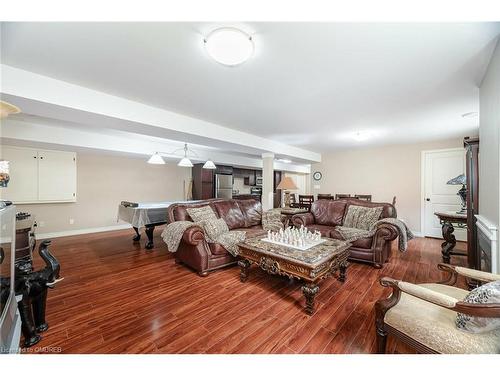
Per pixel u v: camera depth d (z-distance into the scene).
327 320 1.78
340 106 2.70
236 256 2.93
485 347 0.98
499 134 1.53
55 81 2.00
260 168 7.86
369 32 1.39
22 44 1.49
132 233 4.98
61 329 1.65
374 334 1.60
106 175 5.35
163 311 1.91
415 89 2.23
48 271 1.63
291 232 2.71
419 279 2.58
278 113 2.96
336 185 6.30
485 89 1.92
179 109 2.80
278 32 1.39
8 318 1.26
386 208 3.44
